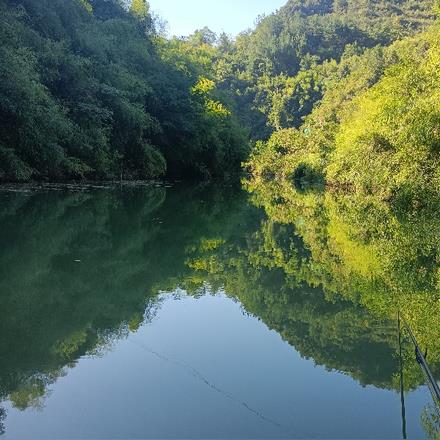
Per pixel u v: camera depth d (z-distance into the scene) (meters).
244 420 4.10
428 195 15.75
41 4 28.25
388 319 6.84
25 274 8.65
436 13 18.64
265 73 107.94
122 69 33.44
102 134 27.17
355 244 12.95
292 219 18.86
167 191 28.67
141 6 46.47
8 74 20.03
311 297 8.00
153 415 4.15
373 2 132.88
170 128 39.03
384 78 21.02
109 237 12.86
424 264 10.11
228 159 49.72
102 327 6.28
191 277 9.21
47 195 20.14
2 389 4.57
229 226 16.55
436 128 14.88
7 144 21.64
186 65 46.78
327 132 44.25
